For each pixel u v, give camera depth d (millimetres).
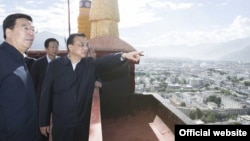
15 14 1816
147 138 4738
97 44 6734
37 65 3602
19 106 1682
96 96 3637
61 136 2406
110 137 4855
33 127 1845
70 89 2391
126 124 5598
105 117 6078
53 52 3680
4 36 1827
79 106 2404
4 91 1647
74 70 2451
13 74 1681
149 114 6215
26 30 1791
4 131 1663
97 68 2473
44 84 2494
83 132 2457
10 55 1730
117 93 6215
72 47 2432
